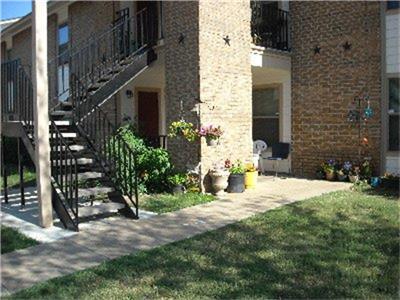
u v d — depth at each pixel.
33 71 6.68
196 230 6.36
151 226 6.62
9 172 12.81
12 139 14.62
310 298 4.08
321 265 4.87
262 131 12.63
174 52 9.70
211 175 9.05
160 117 13.70
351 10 10.72
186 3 9.43
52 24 16.69
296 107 11.79
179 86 9.60
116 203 7.25
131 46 11.64
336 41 10.99
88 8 14.48
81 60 12.32
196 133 9.11
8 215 7.57
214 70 9.44
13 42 19.83
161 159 9.23
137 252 5.41
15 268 4.94
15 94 8.09
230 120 9.75
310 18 11.45
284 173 12.09
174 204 8.03
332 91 11.09
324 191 9.20
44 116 6.70
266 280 4.49
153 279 4.56
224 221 6.82
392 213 7.03
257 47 10.62
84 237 6.12
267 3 12.11
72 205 6.70
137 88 13.04
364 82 10.54
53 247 5.70
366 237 5.82
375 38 10.34
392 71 10.13
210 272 4.72
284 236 5.94
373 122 10.42
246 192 9.28
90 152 8.10
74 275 4.69
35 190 10.06
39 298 4.15
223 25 9.65
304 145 11.67
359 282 4.41
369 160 10.45
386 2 10.19
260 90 12.62
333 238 5.82
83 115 8.88
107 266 4.93
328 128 11.20
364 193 8.88
